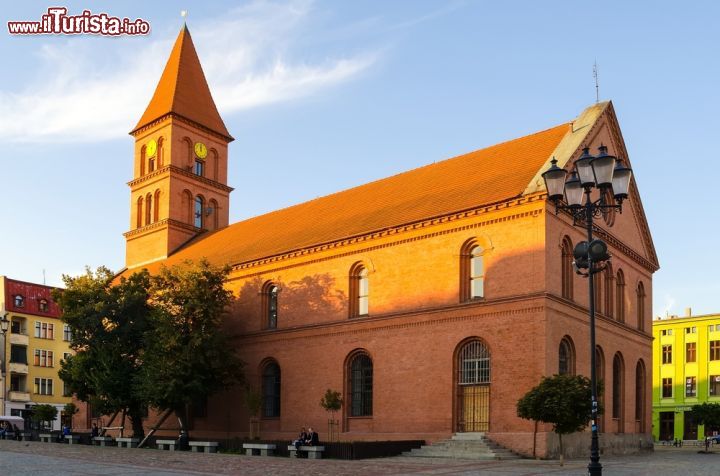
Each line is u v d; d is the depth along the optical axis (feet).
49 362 264.52
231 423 153.17
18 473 72.49
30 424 247.91
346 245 135.64
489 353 112.68
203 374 138.10
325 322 136.77
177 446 132.57
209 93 214.69
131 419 153.38
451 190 131.44
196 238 200.44
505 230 113.80
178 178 199.72
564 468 85.40
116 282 199.21
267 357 147.33
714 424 166.71
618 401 133.49
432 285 121.39
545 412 90.02
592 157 60.59
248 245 166.61
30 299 262.47
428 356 119.65
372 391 128.26
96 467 81.20
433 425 116.67
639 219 148.56
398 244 127.95
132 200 209.36
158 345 135.74
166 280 143.33
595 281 127.54
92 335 148.56
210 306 139.23
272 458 105.29
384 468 84.69
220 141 213.66
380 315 127.44
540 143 130.72
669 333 286.46
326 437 132.67
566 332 112.47
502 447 107.24
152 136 207.41
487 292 114.32
